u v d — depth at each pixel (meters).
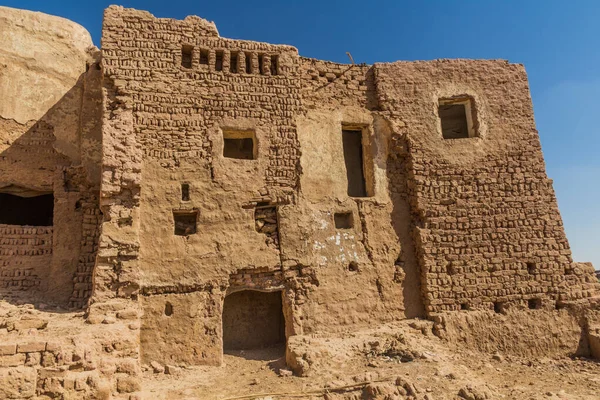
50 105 14.23
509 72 15.14
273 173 12.84
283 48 13.79
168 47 12.71
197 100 12.64
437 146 14.15
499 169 14.20
